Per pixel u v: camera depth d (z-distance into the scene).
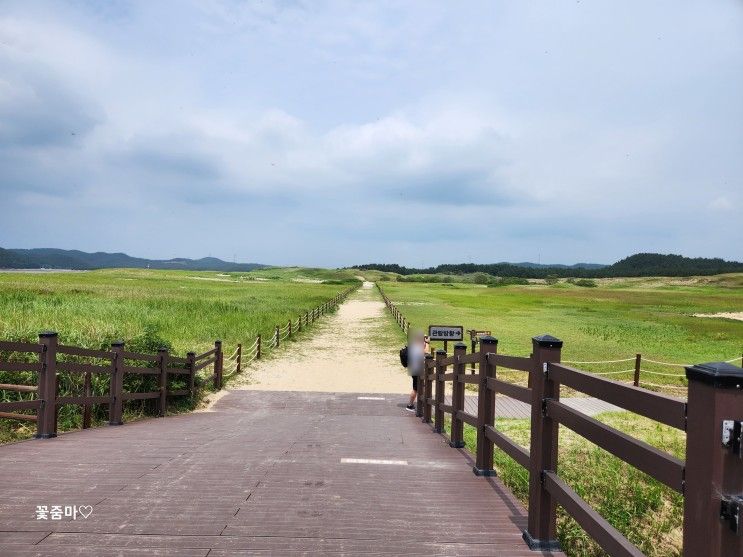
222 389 14.74
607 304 63.75
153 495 4.54
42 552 3.40
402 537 3.77
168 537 3.66
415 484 5.08
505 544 3.71
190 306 33.72
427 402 10.24
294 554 3.45
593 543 4.86
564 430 9.88
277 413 11.91
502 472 6.75
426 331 30.38
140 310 26.92
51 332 7.16
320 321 36.25
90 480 4.95
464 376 6.76
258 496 4.57
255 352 20.06
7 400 8.58
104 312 23.47
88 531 3.74
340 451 6.70
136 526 3.84
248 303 42.16
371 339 27.14
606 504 6.19
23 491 4.60
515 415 11.58
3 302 25.00
